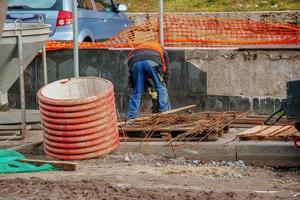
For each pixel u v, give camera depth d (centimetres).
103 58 3206
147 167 2252
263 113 3105
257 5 6034
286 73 3073
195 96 3162
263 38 3525
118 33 3916
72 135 2322
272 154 2364
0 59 2541
